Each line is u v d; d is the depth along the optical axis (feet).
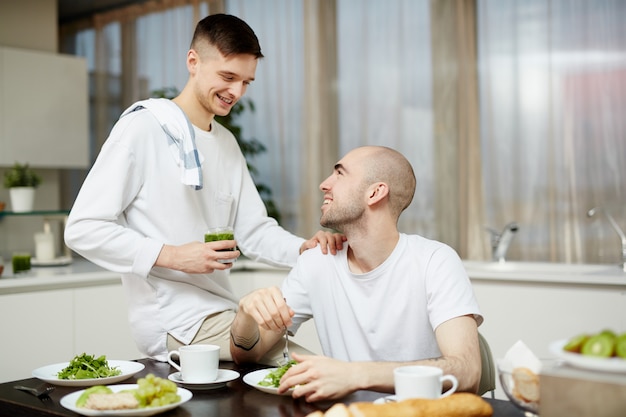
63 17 21.09
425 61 15.66
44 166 15.11
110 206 6.34
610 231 13.62
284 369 5.15
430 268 5.59
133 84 19.62
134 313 6.78
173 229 6.72
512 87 14.66
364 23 16.40
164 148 6.66
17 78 14.61
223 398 4.88
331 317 6.14
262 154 17.85
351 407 3.93
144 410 4.32
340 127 16.80
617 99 13.57
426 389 4.15
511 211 14.65
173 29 18.80
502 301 10.39
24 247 14.94
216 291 6.95
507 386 4.12
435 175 15.53
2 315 9.80
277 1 17.57
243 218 7.59
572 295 9.83
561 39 14.11
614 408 3.54
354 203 5.65
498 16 14.80
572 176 14.01
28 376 10.06
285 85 17.51
